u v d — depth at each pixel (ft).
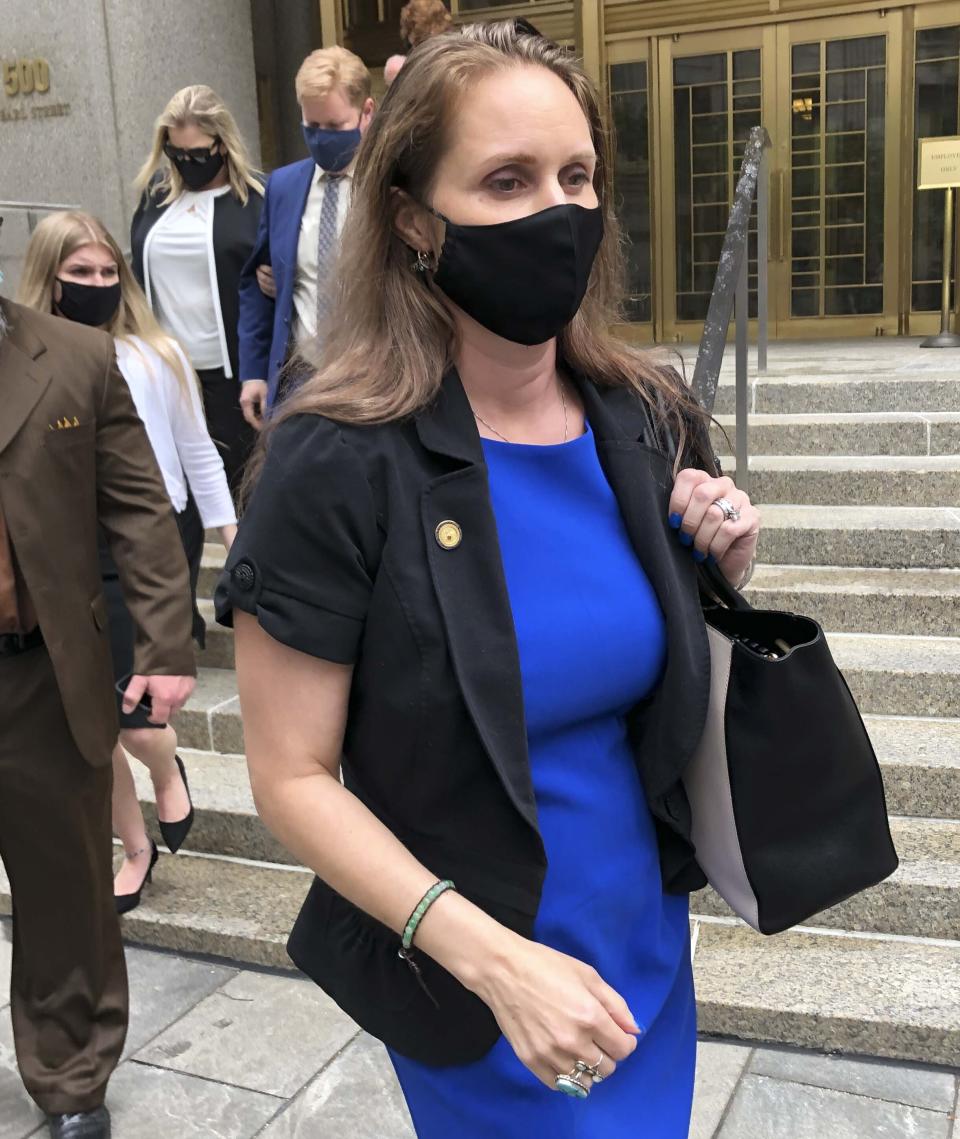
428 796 3.69
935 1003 8.15
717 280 11.77
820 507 14.29
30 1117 7.99
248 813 11.12
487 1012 3.83
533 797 3.64
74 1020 7.56
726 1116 7.57
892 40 26.53
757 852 4.01
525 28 3.86
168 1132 7.75
